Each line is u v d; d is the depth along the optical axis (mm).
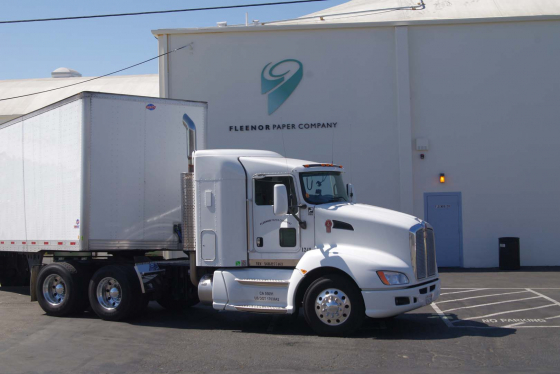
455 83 18578
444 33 18641
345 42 18891
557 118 18219
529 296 12414
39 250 11008
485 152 18438
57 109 10469
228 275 9016
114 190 9977
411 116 18672
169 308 11133
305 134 18906
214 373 6633
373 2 23859
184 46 19328
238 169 9102
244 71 19172
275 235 8914
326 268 8555
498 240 18188
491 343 7938
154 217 10320
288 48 19062
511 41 18406
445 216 18547
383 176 18578
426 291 8523
